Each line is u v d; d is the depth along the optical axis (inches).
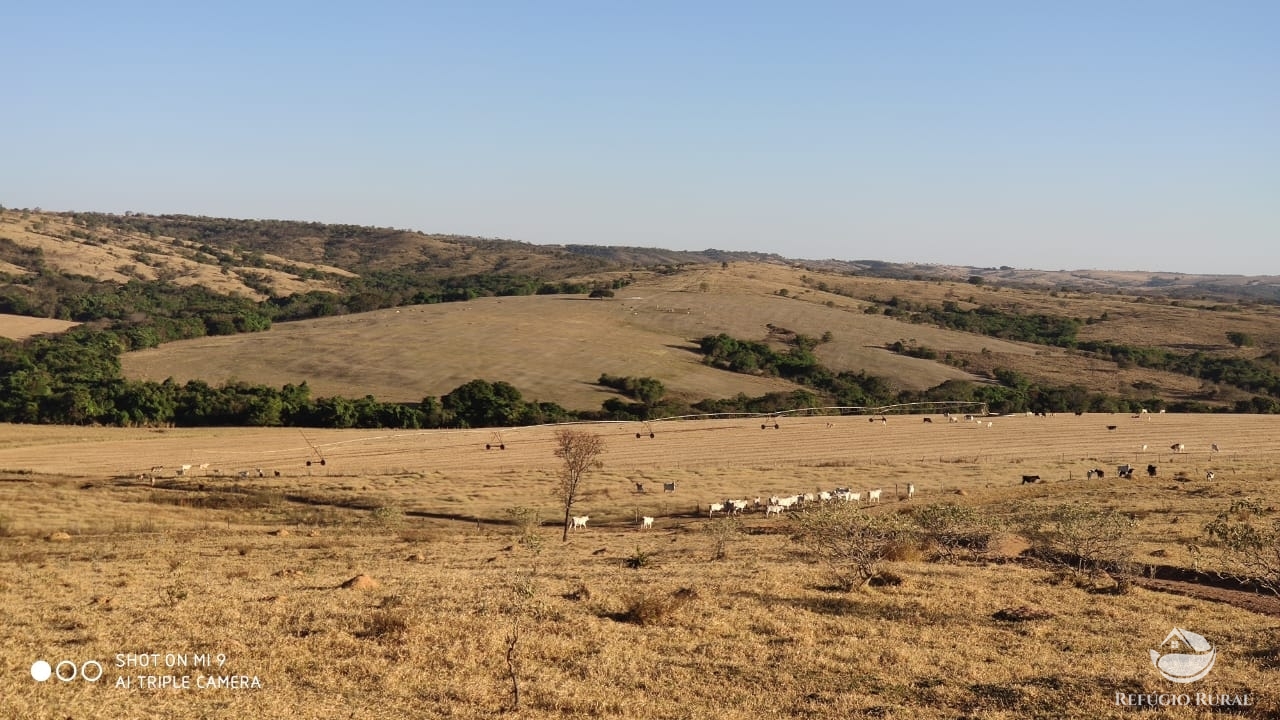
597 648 829.2
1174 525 1625.2
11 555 1443.2
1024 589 1114.7
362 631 863.1
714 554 1478.8
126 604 980.6
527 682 725.3
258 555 1496.1
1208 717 660.1
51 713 609.0
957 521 1508.4
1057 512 1501.0
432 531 1937.7
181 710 632.4
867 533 1216.2
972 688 729.6
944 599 1051.3
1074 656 818.2
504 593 1059.9
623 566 1347.2
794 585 1138.0
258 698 666.2
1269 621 978.1
